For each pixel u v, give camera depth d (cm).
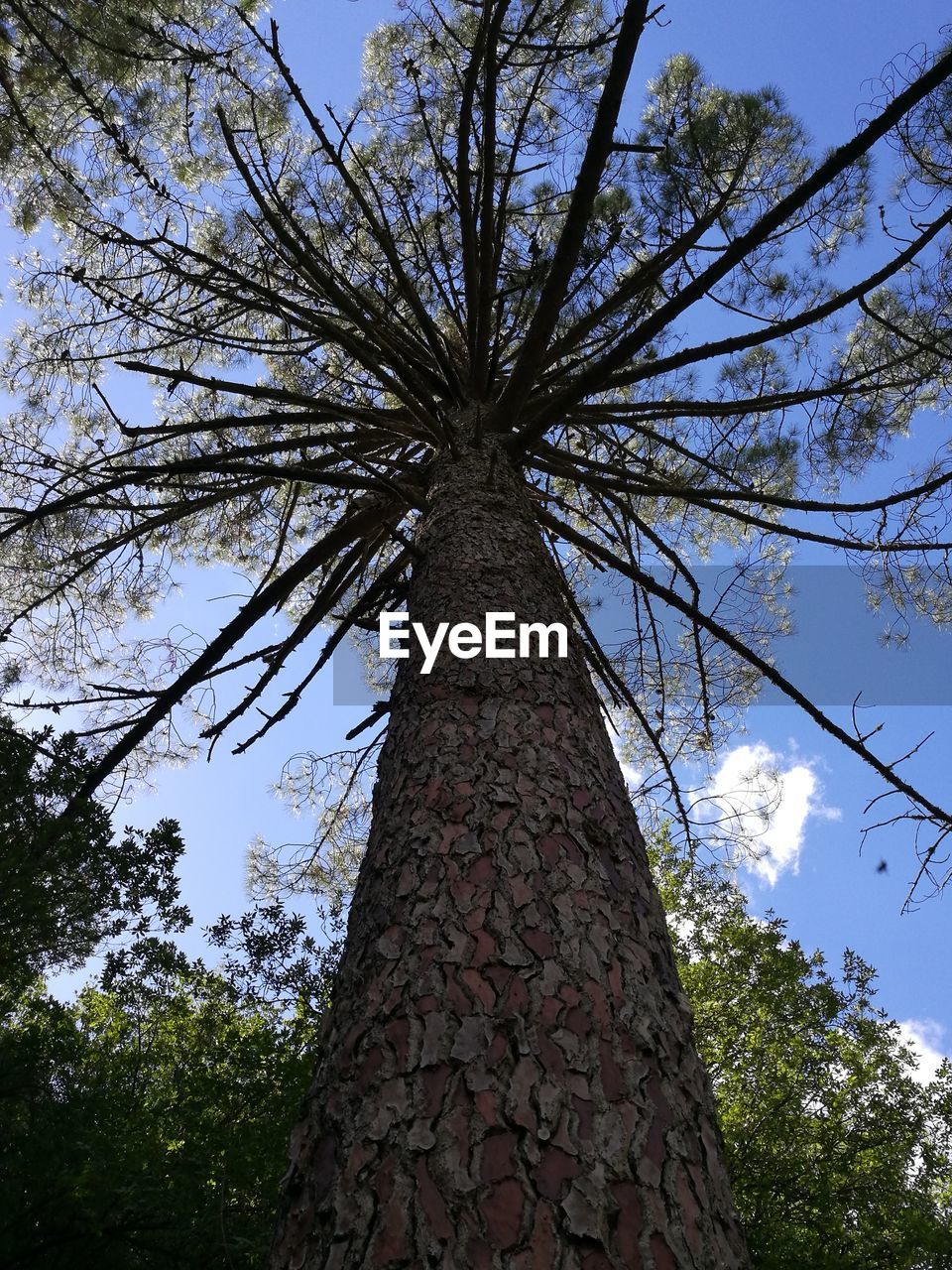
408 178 486
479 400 432
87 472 397
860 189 431
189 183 507
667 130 416
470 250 434
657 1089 134
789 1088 507
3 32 449
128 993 299
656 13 288
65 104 464
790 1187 467
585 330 409
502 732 209
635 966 157
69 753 298
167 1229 226
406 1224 112
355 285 478
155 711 348
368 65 522
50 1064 251
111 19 440
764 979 523
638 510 581
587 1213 112
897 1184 473
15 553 459
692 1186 123
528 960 149
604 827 190
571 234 316
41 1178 214
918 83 245
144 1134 279
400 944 158
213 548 578
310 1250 116
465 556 289
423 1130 123
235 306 478
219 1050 347
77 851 261
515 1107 125
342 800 504
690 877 562
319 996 353
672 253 382
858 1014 529
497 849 174
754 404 425
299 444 362
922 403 439
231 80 489
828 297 466
